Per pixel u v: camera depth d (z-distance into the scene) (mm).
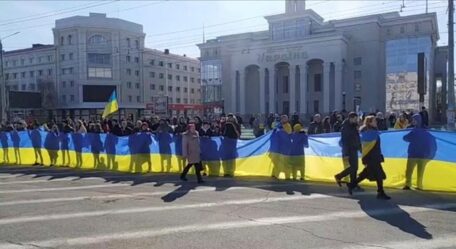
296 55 66625
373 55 65688
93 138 16188
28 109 76125
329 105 64312
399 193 9734
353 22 66938
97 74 87312
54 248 6035
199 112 82062
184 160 14055
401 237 6281
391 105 63438
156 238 6434
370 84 65875
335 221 7258
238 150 13352
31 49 92750
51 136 17469
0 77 48875
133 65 92750
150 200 9352
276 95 70812
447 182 9836
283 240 6219
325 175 11719
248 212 8023
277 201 9031
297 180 12008
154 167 14750
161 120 16953
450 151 9828
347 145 9758
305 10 68562
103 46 87688
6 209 8586
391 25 64688
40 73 91812
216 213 7996
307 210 8117
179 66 108062
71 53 87375
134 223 7336
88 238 6484
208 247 5957
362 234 6461
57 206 8820
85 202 9203
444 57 69875
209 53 81625
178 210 8297
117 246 6070
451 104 20375
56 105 86938
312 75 70125
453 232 6516
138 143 14969
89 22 86500
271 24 71938
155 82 98750
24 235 6707
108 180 12641
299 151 12180
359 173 10391
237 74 73125
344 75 66812
